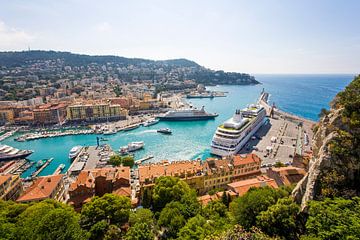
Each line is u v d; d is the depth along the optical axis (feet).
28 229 163.94
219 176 346.54
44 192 280.72
